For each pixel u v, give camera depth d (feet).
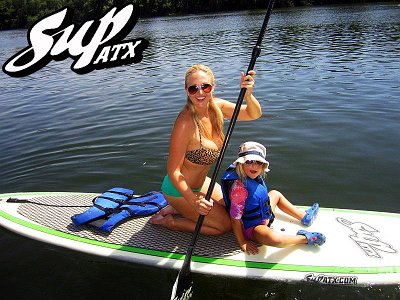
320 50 48.08
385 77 30.68
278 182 15.46
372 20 81.92
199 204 10.14
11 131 23.68
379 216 12.23
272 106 25.13
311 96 26.89
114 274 10.93
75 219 12.55
